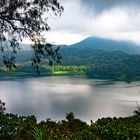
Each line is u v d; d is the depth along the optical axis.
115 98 143.12
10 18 18.58
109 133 7.15
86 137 7.14
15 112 102.19
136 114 10.82
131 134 7.11
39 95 150.62
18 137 9.11
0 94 153.25
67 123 10.37
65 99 139.00
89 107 118.19
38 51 20.56
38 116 95.69
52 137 7.92
